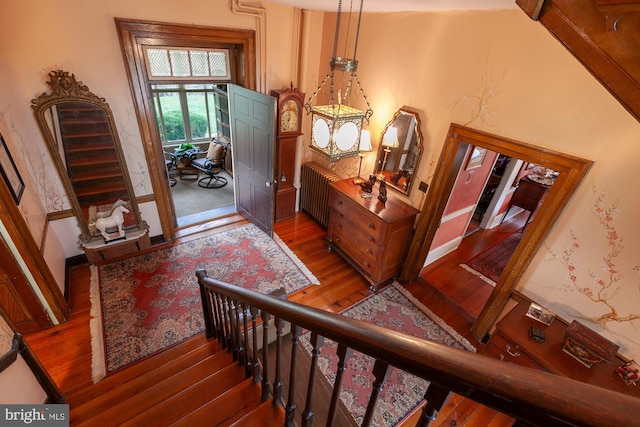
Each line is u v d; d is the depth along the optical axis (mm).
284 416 1521
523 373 471
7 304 2641
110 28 2938
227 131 6859
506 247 4816
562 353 2312
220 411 1637
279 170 4566
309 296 3592
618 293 2217
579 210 2303
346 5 2947
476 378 500
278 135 4238
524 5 812
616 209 2117
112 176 3486
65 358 2678
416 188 3467
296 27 3945
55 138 3053
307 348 2723
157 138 3682
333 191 3936
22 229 2500
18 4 2520
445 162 3070
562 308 2557
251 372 1900
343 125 2666
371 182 3633
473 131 2764
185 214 5137
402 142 3455
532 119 2400
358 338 727
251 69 3895
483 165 3881
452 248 4539
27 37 2641
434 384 597
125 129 3410
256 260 4059
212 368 2199
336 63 2428
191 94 6910
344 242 4023
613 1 642
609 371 2188
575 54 758
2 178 2344
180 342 2898
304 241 4539
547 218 2459
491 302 2992
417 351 605
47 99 2865
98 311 3133
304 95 4152
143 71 3279
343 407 2156
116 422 1864
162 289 3465
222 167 6844
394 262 3680
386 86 3480
